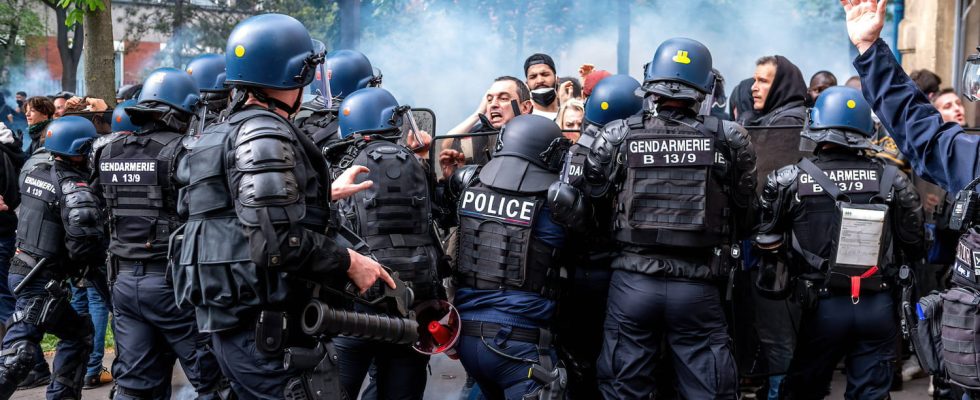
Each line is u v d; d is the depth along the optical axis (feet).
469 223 13.19
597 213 13.97
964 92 9.96
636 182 13.16
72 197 16.34
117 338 14.65
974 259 11.01
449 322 13.15
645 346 13.56
